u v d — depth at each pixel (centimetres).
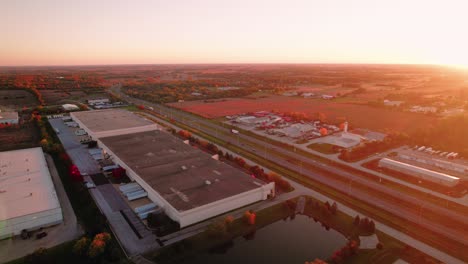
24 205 5500
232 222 5612
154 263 4562
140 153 8225
